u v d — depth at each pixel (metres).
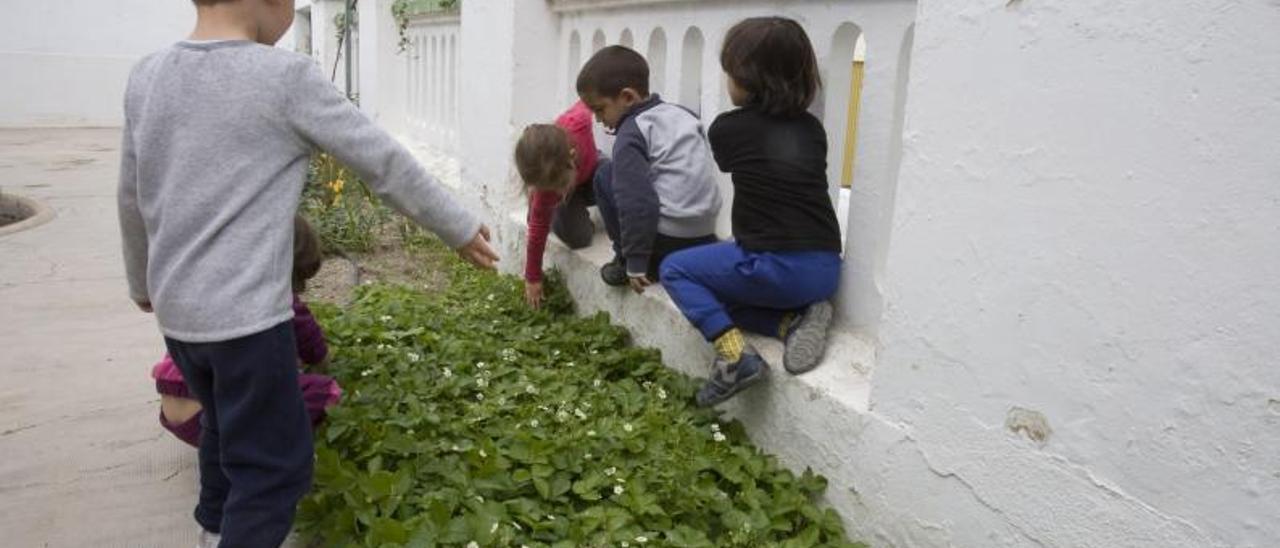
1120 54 1.84
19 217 8.00
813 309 3.01
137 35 16.58
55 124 16.19
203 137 2.10
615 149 3.55
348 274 5.56
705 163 3.57
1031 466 2.12
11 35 15.66
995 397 2.20
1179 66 1.75
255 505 2.18
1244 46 1.64
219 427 2.19
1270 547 1.69
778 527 2.58
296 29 13.17
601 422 3.02
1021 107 2.06
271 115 2.14
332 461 2.68
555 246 4.64
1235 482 1.73
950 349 2.31
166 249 2.11
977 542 2.28
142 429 3.47
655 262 3.68
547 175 3.85
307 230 3.07
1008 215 2.11
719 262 3.00
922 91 2.32
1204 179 1.72
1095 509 1.99
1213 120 1.70
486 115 5.48
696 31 3.78
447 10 6.83
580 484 2.69
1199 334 1.76
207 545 2.56
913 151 2.36
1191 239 1.76
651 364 3.57
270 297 2.11
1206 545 1.79
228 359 2.09
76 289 5.36
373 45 8.53
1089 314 1.96
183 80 2.12
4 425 3.46
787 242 2.90
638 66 3.65
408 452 2.81
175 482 3.09
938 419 2.36
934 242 2.32
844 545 2.55
